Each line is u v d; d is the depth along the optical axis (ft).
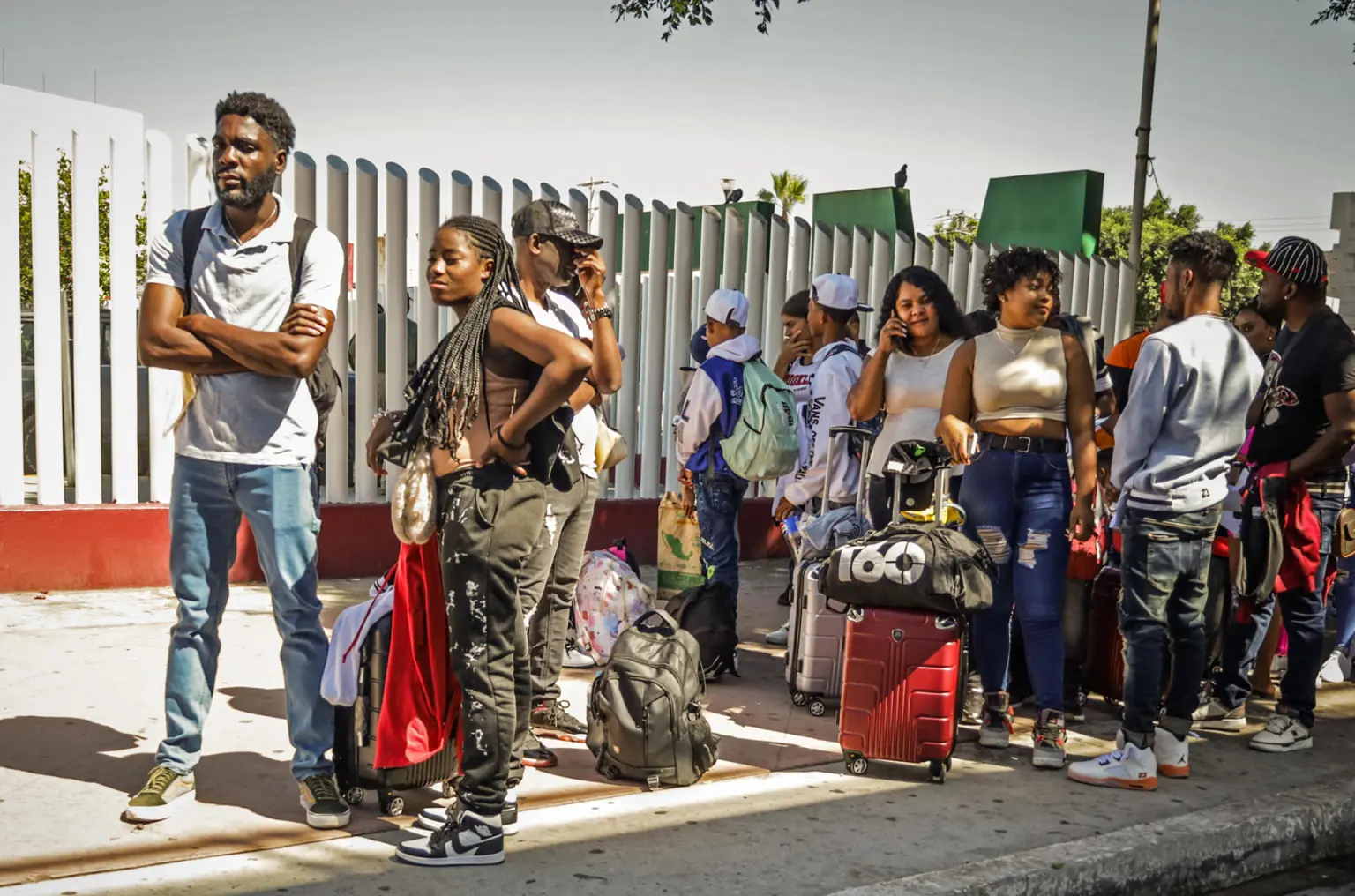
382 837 12.10
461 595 11.30
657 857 11.90
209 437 12.25
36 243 21.79
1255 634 17.52
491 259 11.70
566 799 13.43
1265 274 17.16
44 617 20.18
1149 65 45.47
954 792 14.28
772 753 15.49
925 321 16.81
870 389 17.28
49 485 22.33
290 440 12.39
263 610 21.54
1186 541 14.60
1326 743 16.93
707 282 28.27
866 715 14.49
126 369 22.71
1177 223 147.54
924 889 11.25
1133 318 36.50
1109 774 14.65
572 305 14.53
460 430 11.19
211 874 11.03
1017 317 15.42
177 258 12.14
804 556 18.16
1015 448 15.46
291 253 12.40
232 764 13.94
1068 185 36.14
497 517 11.25
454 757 12.65
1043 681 15.35
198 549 12.48
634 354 27.50
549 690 15.75
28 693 16.21
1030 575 15.40
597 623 19.15
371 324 24.41
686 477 19.76
